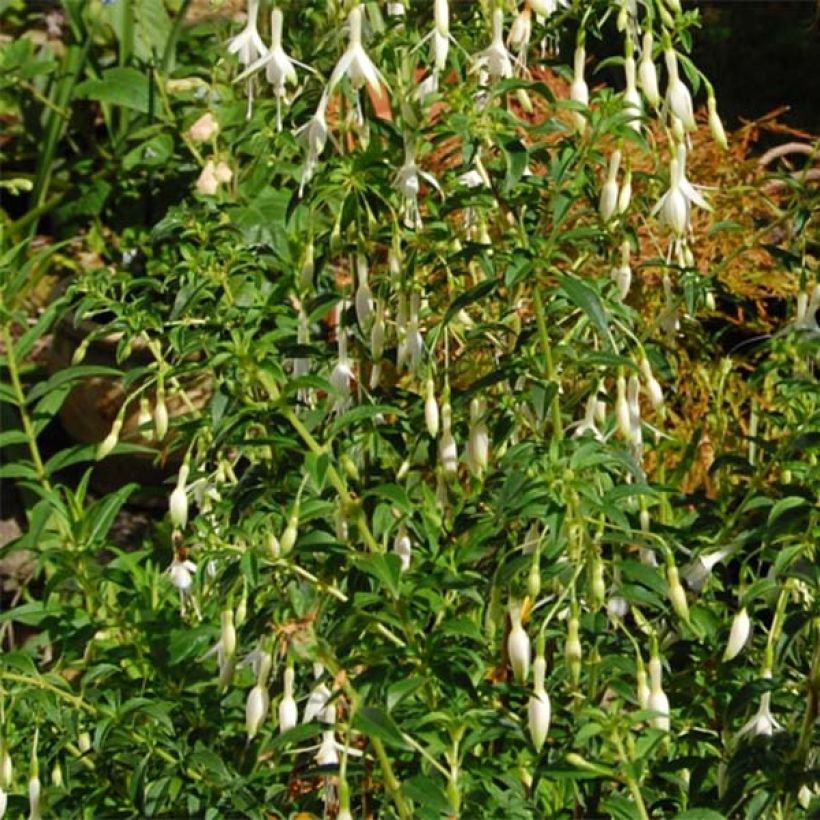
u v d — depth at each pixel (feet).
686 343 17.47
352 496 11.75
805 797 11.27
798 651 12.47
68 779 11.98
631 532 10.27
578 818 11.63
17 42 29.99
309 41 14.34
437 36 11.48
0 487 25.96
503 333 12.95
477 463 11.62
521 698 11.70
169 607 13.91
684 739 11.93
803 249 12.81
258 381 11.27
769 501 11.19
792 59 31.65
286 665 10.54
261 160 15.81
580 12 12.65
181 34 29.40
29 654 12.98
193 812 11.62
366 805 11.68
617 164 11.66
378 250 14.64
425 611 11.50
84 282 12.81
